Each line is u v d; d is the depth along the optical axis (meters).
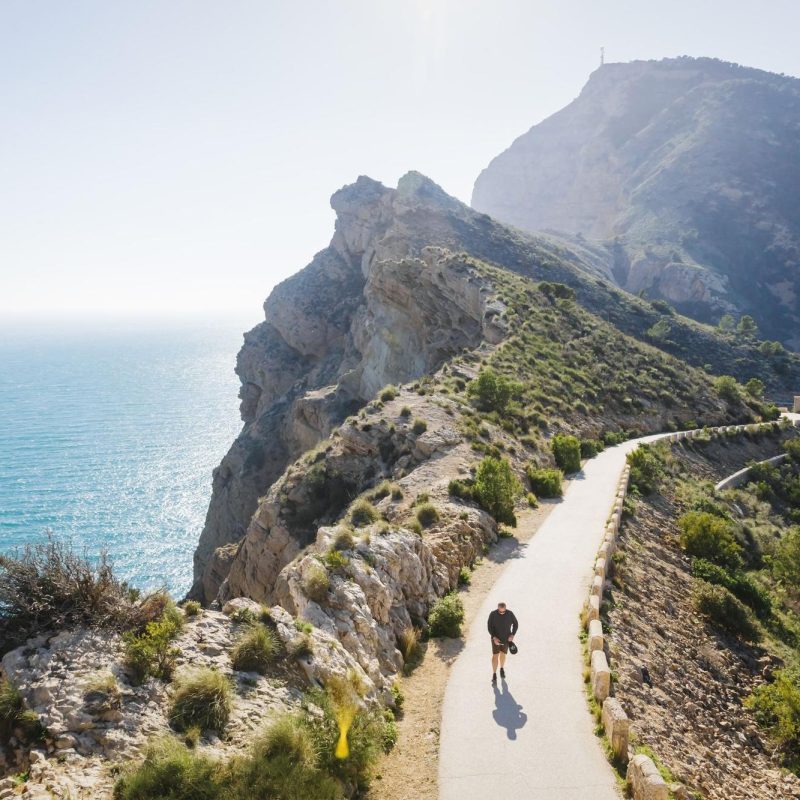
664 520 34.09
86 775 8.05
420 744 12.27
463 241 102.00
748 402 71.56
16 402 197.88
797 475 55.94
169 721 9.38
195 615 12.22
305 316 104.44
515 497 31.05
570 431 48.00
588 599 18.64
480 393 46.47
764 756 17.14
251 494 76.12
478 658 15.92
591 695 13.91
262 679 11.11
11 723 8.55
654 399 62.81
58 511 94.19
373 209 113.50
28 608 10.23
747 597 27.88
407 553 19.00
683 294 171.50
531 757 11.68
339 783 9.98
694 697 17.86
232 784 8.66
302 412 74.19
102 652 10.04
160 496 103.62
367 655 14.30
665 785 9.84
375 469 38.34
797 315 171.25
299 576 16.08
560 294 85.62
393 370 73.19
